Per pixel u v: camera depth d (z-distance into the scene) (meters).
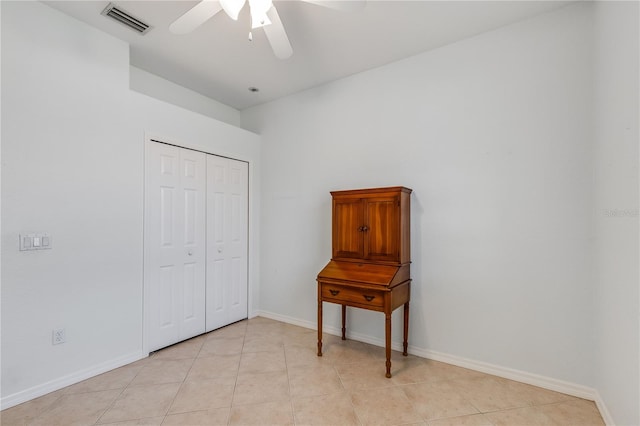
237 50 2.63
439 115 2.56
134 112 2.54
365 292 2.37
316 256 3.28
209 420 1.76
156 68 2.94
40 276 2.01
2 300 1.86
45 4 2.06
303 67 2.91
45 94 2.05
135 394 2.01
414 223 2.65
